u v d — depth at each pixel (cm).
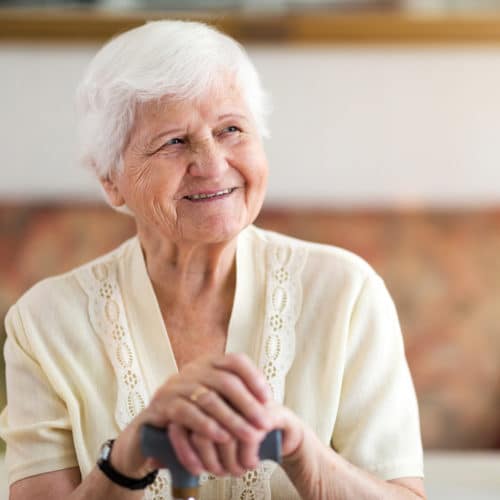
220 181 139
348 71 321
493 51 321
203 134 139
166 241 149
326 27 315
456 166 325
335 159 324
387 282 293
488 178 325
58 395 154
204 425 111
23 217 305
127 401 150
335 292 153
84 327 155
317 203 319
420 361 288
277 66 319
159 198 141
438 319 290
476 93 323
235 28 314
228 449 112
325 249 159
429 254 296
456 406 286
